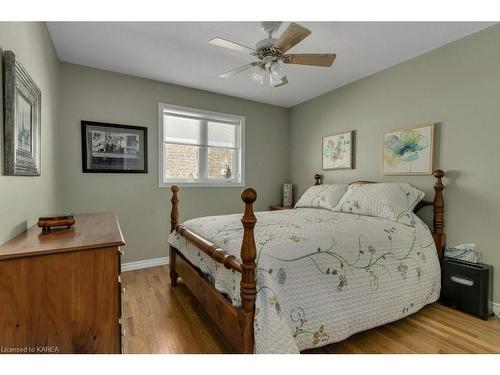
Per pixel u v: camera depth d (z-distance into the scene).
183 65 2.83
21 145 1.33
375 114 3.04
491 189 2.11
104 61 2.75
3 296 0.94
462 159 2.29
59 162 2.65
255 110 4.09
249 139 4.04
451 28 2.13
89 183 2.90
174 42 2.36
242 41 2.33
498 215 2.07
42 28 1.95
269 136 4.23
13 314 0.96
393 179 2.85
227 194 3.84
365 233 1.86
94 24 2.08
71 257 1.03
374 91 3.04
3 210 1.12
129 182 3.13
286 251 1.47
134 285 2.70
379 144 3.00
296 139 4.27
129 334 1.82
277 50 1.88
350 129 3.35
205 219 2.41
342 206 2.75
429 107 2.52
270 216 2.44
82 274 1.05
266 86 3.47
